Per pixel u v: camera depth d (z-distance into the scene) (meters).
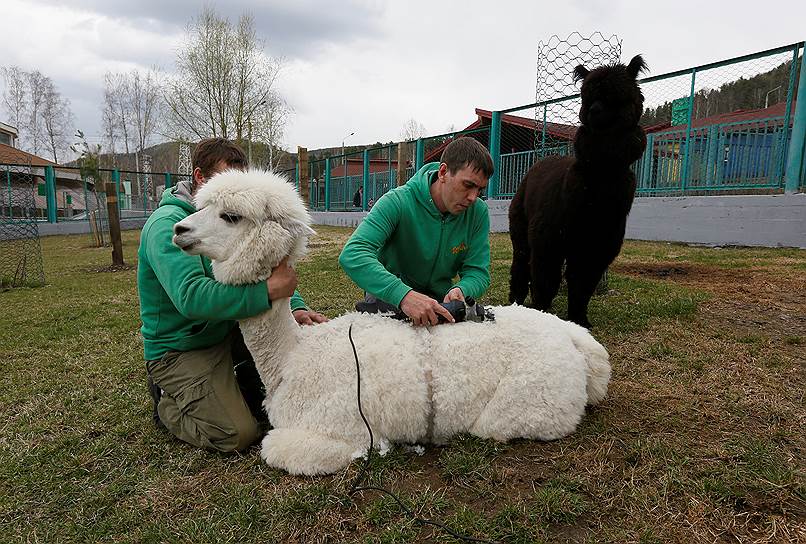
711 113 14.22
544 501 1.94
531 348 2.41
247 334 2.38
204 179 2.89
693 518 1.86
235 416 2.42
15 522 2.01
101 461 2.43
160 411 2.61
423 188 2.88
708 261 7.02
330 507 1.99
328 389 2.27
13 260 11.59
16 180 24.31
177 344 2.56
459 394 2.32
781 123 9.62
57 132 56.22
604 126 3.86
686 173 10.00
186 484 2.21
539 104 9.70
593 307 4.72
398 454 2.31
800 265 6.36
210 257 2.24
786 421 2.52
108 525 1.96
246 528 1.90
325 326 2.51
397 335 2.41
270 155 27.42
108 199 10.91
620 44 6.82
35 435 2.73
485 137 16.97
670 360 3.36
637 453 2.26
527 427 2.35
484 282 3.08
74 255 14.44
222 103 28.06
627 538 1.78
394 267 3.06
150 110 55.97
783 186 8.77
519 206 5.21
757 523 1.82
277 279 2.28
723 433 2.42
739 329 3.93
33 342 4.65
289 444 2.20
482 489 2.06
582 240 4.12
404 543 1.79
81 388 3.38
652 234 10.03
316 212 23.81
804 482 2.01
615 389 2.96
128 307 6.21
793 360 3.28
